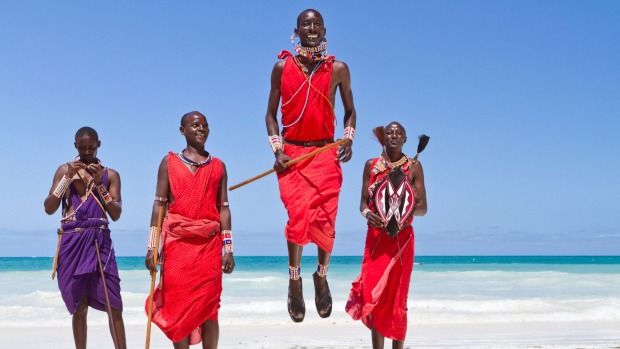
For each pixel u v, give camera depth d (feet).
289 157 21.12
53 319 42.45
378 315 23.04
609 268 121.70
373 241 23.15
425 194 23.50
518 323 42.19
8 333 35.81
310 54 21.12
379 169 23.29
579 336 35.55
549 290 67.62
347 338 34.50
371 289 22.72
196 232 20.30
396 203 22.79
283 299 55.01
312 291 65.92
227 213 21.18
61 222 22.13
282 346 31.45
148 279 73.00
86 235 21.88
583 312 46.85
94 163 22.38
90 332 36.22
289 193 20.98
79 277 21.77
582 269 116.57
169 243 20.47
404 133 23.32
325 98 21.12
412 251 23.22
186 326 20.26
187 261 20.33
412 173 23.39
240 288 65.82
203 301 20.39
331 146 20.92
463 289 68.59
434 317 44.01
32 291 61.11
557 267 128.47
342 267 111.34
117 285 22.24
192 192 20.39
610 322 42.93
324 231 21.06
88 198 22.07
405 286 23.00
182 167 20.58
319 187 20.93
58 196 21.54
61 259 21.88
